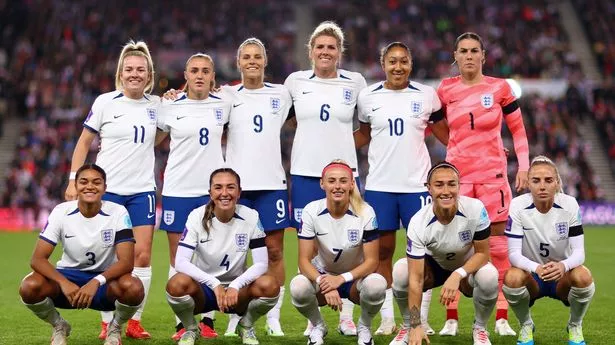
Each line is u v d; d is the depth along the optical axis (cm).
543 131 2714
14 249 1738
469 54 794
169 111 788
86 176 673
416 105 791
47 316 688
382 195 790
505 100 807
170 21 3588
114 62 3250
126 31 3494
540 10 3662
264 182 789
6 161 2834
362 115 809
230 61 3216
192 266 693
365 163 2450
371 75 3164
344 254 716
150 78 797
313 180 798
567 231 703
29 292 668
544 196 693
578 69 3200
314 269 701
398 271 705
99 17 3550
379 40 3488
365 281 692
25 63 3189
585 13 3675
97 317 882
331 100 797
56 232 686
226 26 3584
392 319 784
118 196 764
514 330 800
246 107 794
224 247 709
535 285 701
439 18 3653
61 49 3281
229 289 684
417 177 788
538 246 713
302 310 708
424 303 775
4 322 847
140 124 774
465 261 716
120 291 674
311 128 797
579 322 714
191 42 3447
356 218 709
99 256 693
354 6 3778
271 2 3831
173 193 782
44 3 3591
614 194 2741
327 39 796
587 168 2603
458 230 691
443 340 746
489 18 3622
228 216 707
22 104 3009
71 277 698
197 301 699
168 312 923
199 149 780
